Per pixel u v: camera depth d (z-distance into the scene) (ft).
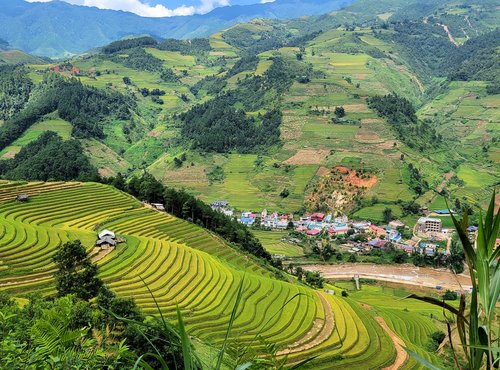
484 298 13.01
